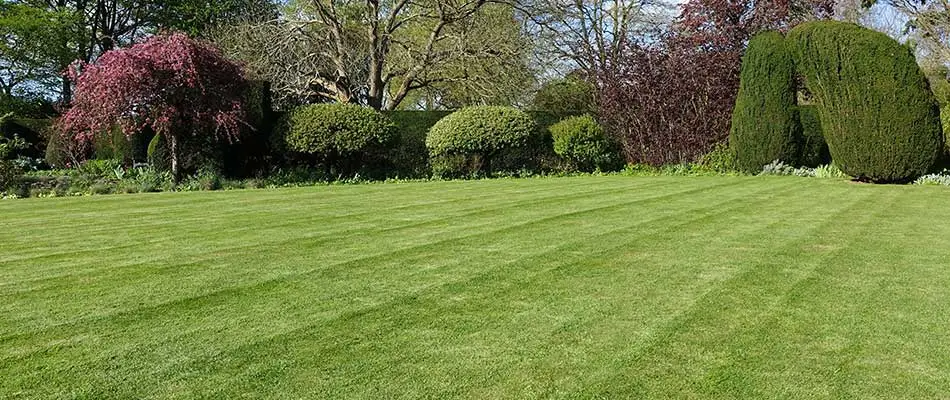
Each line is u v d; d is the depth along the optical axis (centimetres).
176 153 1170
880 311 287
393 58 1786
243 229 534
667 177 1125
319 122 1230
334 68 1780
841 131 934
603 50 1941
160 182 1137
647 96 1363
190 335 264
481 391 212
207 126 1164
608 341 253
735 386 213
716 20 1470
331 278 355
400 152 1377
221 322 280
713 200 702
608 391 211
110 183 1123
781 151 1144
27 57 2077
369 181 1270
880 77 893
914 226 512
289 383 218
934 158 893
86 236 511
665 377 221
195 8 2223
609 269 368
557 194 793
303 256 414
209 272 372
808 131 1198
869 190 811
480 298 313
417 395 209
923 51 1709
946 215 574
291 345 252
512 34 1764
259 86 1283
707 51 1387
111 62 1112
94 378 223
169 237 499
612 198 733
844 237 462
